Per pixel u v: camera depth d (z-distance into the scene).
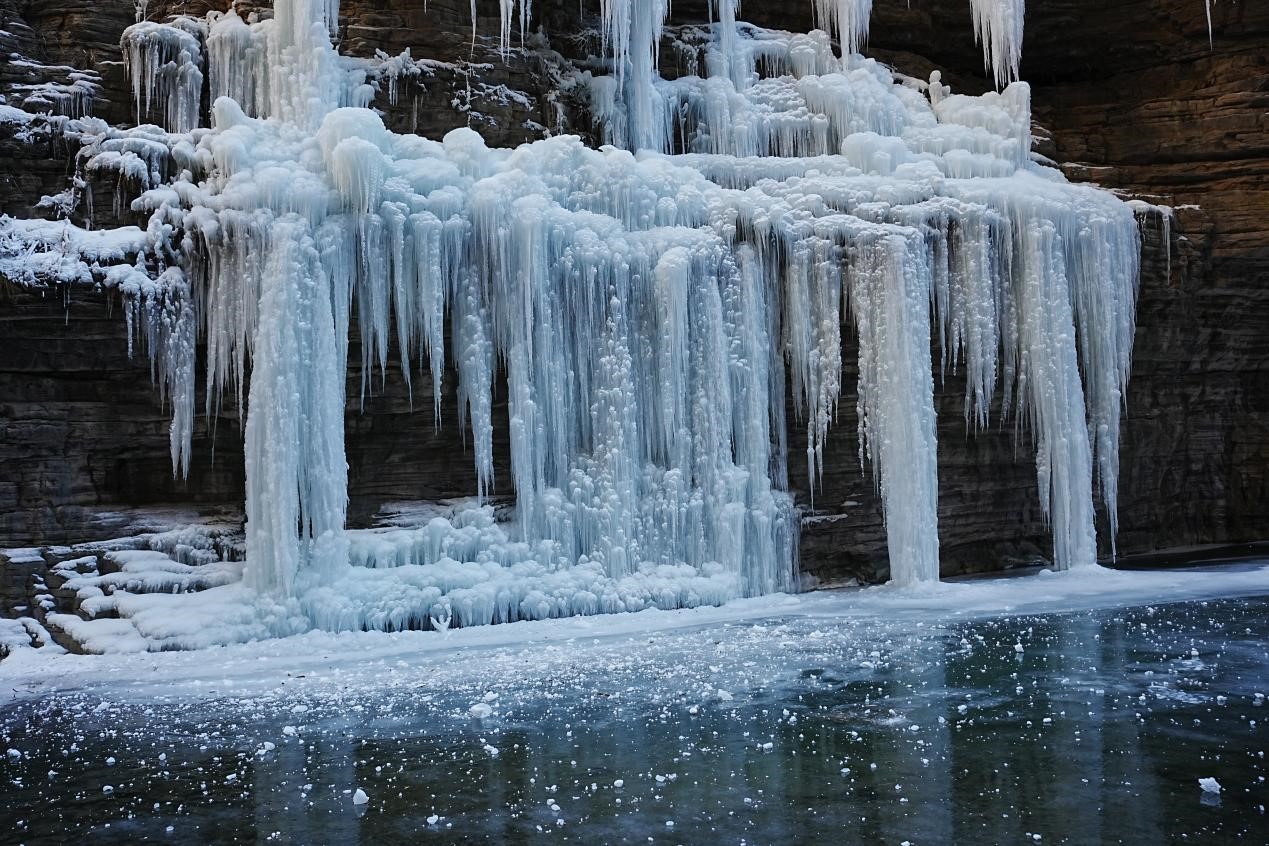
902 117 19.78
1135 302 18.97
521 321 14.82
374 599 13.43
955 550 18.11
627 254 15.58
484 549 14.49
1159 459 20.73
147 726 9.07
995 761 7.16
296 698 9.94
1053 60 23.44
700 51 19.92
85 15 15.62
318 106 15.74
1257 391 21.86
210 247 13.59
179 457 14.41
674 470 15.60
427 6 17.03
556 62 18.30
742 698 9.33
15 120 14.12
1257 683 9.34
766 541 16.02
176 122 15.78
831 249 16.39
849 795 6.54
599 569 14.94
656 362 15.70
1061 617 13.27
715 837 5.89
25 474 13.44
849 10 19.77
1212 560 18.67
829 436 16.86
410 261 14.45
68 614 12.87
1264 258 20.28
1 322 13.12
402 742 8.21
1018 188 17.84
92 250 13.48
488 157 15.64
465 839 5.98
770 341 16.45
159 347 13.65
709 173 17.78
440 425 15.10
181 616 12.66
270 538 13.15
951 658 10.83
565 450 15.16
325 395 13.66
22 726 9.23
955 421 17.77
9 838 6.28
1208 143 21.05
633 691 9.74
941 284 16.86
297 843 6.03
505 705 9.36
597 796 6.70
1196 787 6.51
